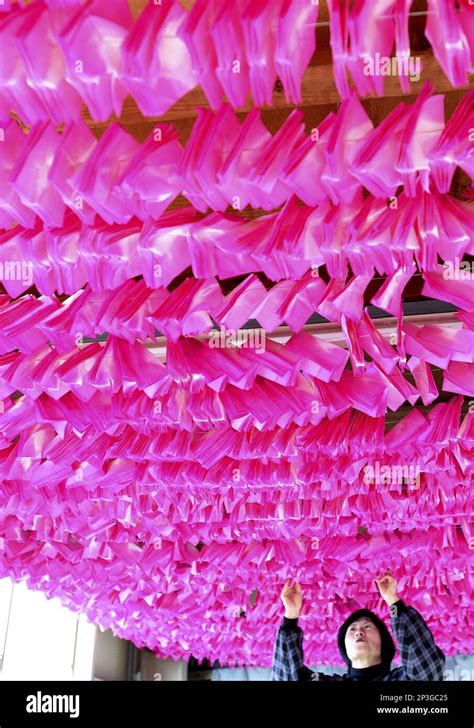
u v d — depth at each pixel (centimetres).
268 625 446
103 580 320
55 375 149
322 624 438
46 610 525
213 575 310
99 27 74
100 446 181
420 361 148
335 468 194
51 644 519
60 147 87
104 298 127
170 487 214
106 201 89
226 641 500
